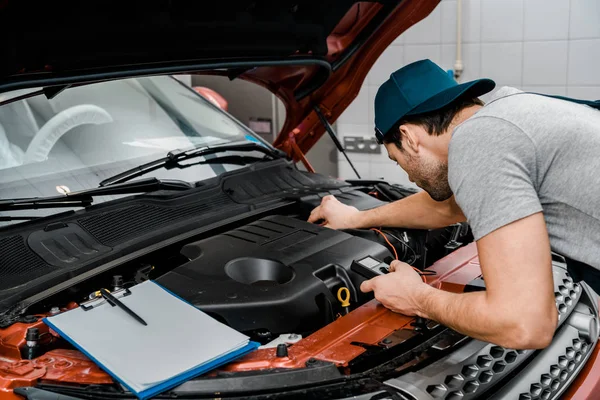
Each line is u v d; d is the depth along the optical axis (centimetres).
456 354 168
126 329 161
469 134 149
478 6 427
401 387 152
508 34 423
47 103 240
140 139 249
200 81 522
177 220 217
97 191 214
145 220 213
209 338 158
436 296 165
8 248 191
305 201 243
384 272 191
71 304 181
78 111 244
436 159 166
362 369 156
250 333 173
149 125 258
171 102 277
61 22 172
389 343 164
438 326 176
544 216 158
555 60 415
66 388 151
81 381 151
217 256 196
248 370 153
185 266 191
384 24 257
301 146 314
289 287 181
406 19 252
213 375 151
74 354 164
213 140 267
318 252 199
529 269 141
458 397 156
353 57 271
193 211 223
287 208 242
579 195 150
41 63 182
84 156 232
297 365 155
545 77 421
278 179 259
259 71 266
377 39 262
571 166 150
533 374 176
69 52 183
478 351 170
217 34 210
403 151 173
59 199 208
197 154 248
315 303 181
